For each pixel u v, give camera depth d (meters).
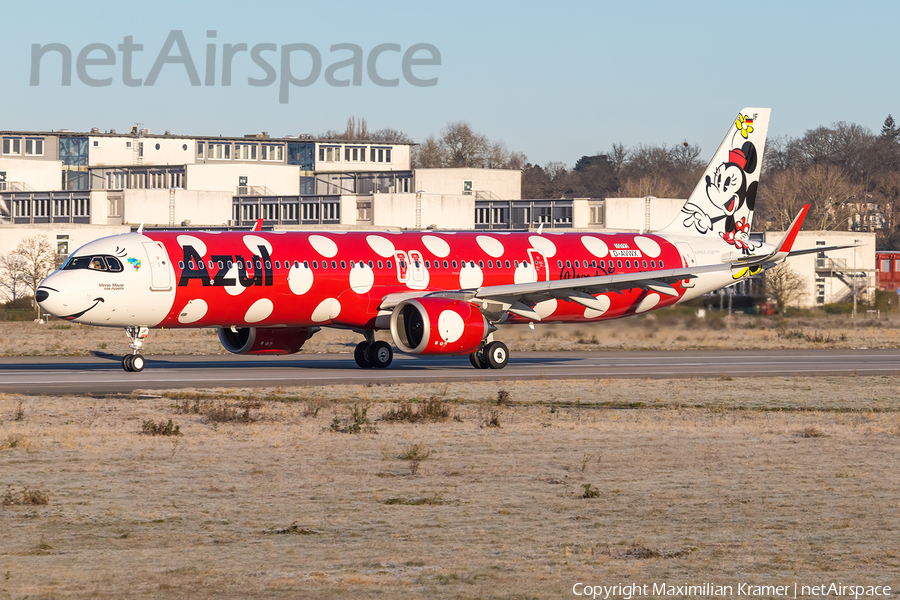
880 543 54.62
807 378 151.75
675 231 192.88
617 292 179.88
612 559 51.09
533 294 163.25
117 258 142.88
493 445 87.19
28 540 54.19
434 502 64.25
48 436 88.88
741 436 93.56
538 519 60.06
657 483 71.19
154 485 68.94
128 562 49.72
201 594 44.31
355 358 166.25
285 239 156.38
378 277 159.50
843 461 80.50
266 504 63.59
